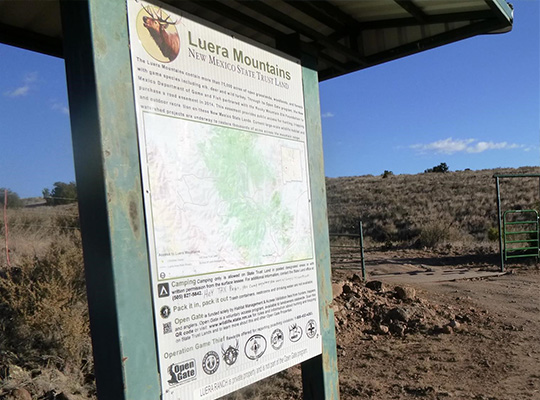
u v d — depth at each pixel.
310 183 3.67
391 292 9.42
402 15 4.02
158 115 2.53
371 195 43.84
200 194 2.72
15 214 15.75
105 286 2.29
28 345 5.19
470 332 7.55
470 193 38.38
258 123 3.21
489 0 3.29
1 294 5.99
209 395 2.67
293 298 3.37
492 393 5.09
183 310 2.56
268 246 3.19
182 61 2.69
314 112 3.80
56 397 4.19
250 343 2.97
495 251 17.38
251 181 3.09
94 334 2.36
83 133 2.34
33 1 3.05
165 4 2.61
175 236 2.55
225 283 2.83
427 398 4.96
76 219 12.80
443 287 11.22
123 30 2.39
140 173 2.41
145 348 2.36
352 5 3.82
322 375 3.66
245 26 3.86
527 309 8.91
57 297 5.85
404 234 28.53
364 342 7.15
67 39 2.37
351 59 4.27
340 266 15.21
